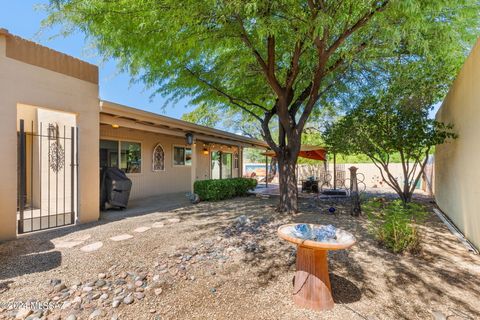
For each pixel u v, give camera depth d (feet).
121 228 15.14
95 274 9.37
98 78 17.34
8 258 10.52
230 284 9.13
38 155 20.98
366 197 28.91
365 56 17.53
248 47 16.61
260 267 10.43
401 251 12.03
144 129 23.03
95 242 12.53
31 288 8.36
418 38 14.20
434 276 9.93
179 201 26.55
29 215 18.15
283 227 9.55
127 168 27.63
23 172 13.76
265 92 24.54
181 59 19.72
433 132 19.98
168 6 12.07
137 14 13.53
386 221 13.94
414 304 8.24
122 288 8.54
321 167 53.21
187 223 16.60
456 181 17.61
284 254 11.66
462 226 15.58
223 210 21.18
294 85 22.52
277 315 7.57
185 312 7.54
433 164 30.96
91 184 16.80
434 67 20.59
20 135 13.61
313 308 7.86
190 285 8.93
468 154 14.89
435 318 7.58
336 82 22.79
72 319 7.01
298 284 8.24
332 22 11.11
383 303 8.27
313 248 7.74
